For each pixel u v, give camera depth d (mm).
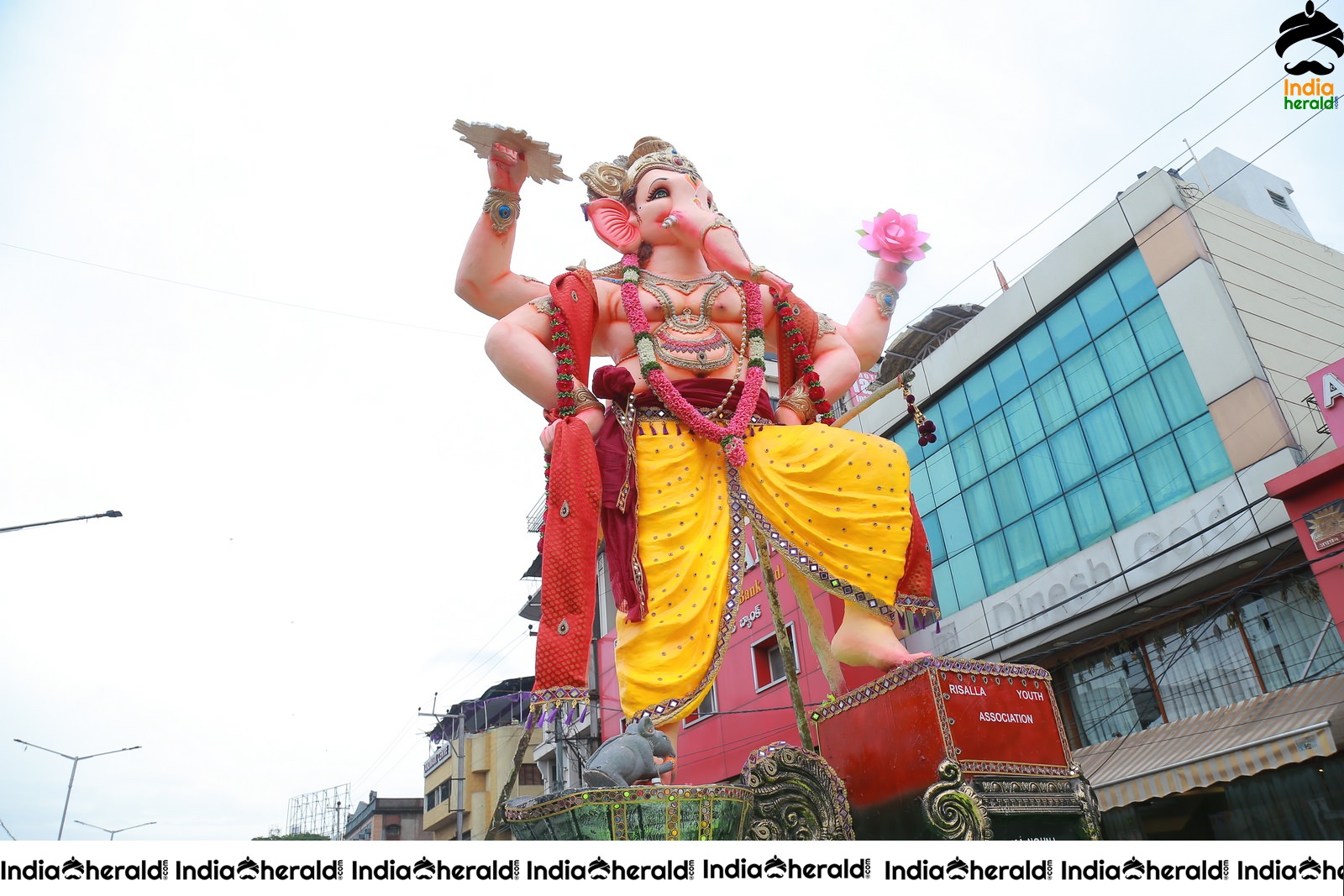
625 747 4773
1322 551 12078
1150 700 14977
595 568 5441
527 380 5984
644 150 7133
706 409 6066
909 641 18984
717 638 5477
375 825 38875
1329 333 15898
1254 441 13969
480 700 34219
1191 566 14125
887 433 21031
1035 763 5113
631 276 6453
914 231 7363
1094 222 16875
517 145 6191
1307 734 11617
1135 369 15961
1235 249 15812
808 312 6875
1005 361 18453
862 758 5465
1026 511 17469
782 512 5793
